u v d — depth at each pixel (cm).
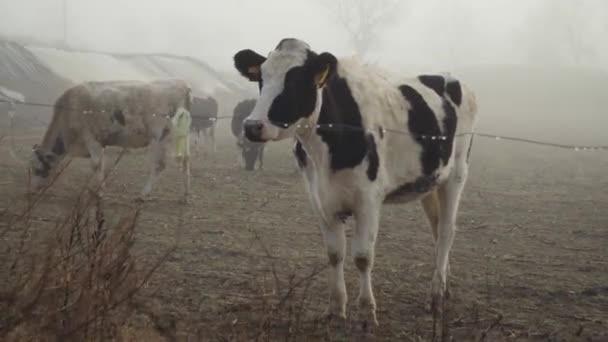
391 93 609
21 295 450
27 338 424
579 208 1302
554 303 659
